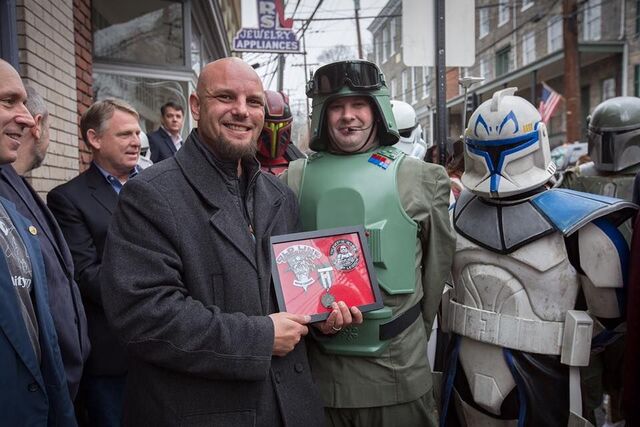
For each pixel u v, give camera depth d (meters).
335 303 1.64
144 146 4.68
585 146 12.28
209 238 1.57
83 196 2.51
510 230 1.89
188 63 7.55
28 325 1.48
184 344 1.44
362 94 1.95
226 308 1.55
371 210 1.85
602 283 1.80
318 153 2.10
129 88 6.88
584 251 1.81
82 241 2.44
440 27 3.23
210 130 1.62
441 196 1.99
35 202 2.00
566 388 1.88
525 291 1.89
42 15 3.77
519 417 1.91
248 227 1.67
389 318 1.83
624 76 18.91
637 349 1.72
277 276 1.63
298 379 1.67
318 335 1.87
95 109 2.62
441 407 2.15
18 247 1.53
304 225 1.97
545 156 1.89
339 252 1.72
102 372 2.42
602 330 1.97
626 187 3.02
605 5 19.77
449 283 2.17
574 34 15.44
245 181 1.75
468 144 1.99
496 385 1.95
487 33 26.08
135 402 1.57
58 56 4.10
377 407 1.85
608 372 2.33
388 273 1.83
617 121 2.99
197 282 1.54
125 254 1.50
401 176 1.95
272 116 3.06
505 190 1.87
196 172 1.61
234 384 1.52
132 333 1.45
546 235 1.84
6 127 1.63
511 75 22.56
